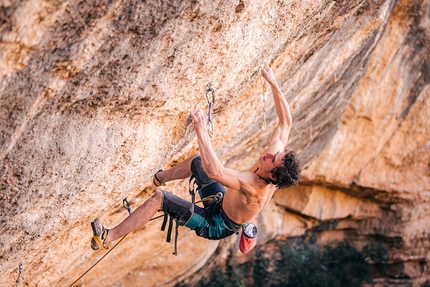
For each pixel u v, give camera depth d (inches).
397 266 629.3
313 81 320.2
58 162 163.2
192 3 152.7
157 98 176.1
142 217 188.1
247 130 297.6
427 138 553.3
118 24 141.3
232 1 164.9
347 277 602.9
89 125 165.6
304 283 573.9
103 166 180.1
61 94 147.9
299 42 255.4
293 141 403.5
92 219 211.5
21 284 231.8
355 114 511.8
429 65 504.7
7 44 124.8
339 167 537.6
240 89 214.2
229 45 179.5
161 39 155.6
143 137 187.0
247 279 577.3
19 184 160.6
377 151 543.8
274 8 190.1
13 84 134.3
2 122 141.7
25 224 176.2
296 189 566.3
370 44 351.9
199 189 201.9
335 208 587.5
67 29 132.2
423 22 482.3
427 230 609.0
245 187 177.2
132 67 156.4
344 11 269.4
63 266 248.7
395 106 520.1
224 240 513.7
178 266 454.3
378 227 616.1
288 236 589.6
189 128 205.9
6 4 117.0
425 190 585.9
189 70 175.5
